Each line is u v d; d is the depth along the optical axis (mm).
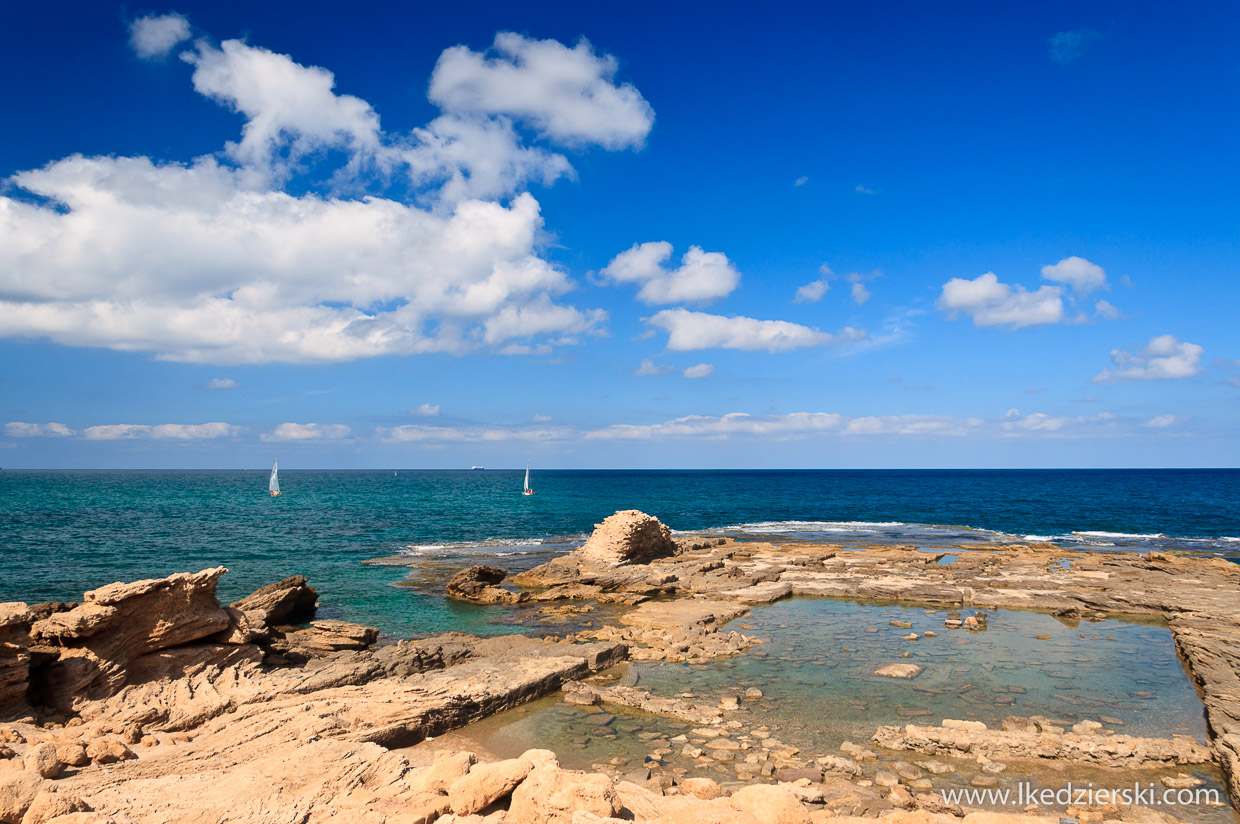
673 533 69000
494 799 11391
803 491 159375
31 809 9625
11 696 16344
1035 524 79688
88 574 41844
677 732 18172
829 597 37031
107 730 16031
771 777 15148
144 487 165625
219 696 18969
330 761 13922
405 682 20672
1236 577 40000
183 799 11734
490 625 30719
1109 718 18953
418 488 177500
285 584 32219
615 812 10164
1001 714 19406
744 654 25516
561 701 20703
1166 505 104250
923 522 84438
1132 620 31516
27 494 124438
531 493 142500
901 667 23391
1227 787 14789
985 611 32969
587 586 38094
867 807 13516
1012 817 11750
